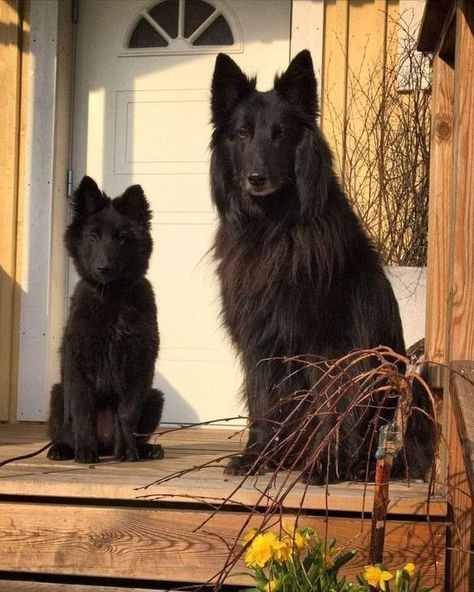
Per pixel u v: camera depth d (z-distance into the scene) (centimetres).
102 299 388
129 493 337
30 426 483
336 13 481
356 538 324
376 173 471
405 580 299
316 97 373
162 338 504
